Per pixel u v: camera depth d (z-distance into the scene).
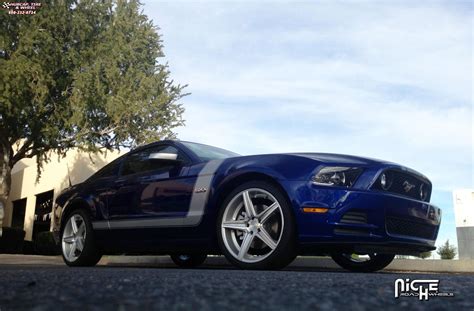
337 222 3.43
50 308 1.10
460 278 2.42
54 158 21.89
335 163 3.64
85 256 5.12
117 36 14.92
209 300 1.26
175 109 15.59
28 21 13.84
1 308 1.10
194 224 4.16
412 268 5.89
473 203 7.02
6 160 14.78
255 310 1.13
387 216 3.59
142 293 1.37
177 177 4.43
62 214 5.52
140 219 4.60
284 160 3.79
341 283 1.82
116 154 21.53
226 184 4.00
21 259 9.45
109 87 14.65
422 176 4.11
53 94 14.52
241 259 3.77
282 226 3.59
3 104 12.89
